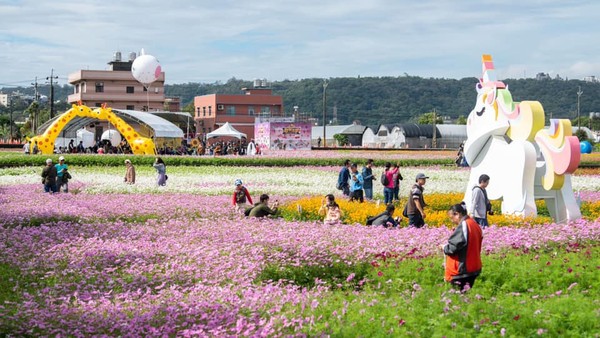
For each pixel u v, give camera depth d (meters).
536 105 24.00
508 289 12.94
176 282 14.11
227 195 33.12
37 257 16.62
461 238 12.52
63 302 12.38
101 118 61.56
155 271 14.92
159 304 11.82
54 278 14.70
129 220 24.12
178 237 19.42
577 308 10.22
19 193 31.88
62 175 33.31
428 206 29.22
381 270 14.34
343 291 13.74
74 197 30.09
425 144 108.19
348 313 10.36
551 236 17.36
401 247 16.27
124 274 14.85
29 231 20.52
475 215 20.06
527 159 23.89
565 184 24.47
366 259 15.35
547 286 12.92
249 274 14.32
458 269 12.66
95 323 10.85
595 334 9.06
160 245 17.89
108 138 80.12
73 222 22.97
